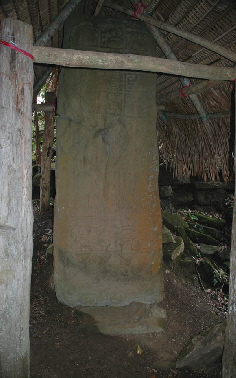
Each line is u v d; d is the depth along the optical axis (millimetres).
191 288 4191
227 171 3908
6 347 2119
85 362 2693
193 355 2693
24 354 2195
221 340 2664
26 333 2205
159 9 3131
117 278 3504
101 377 2566
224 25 2857
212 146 4023
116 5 3426
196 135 4164
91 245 3455
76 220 3434
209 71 2518
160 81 4023
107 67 2336
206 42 2857
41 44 3145
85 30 3367
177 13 3021
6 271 2066
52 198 6121
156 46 3660
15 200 2062
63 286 3439
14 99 2043
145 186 3541
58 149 3424
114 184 3480
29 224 2152
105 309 3408
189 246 4938
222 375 2479
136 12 3189
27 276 2162
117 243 3492
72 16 3357
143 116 3518
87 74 3404
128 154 3496
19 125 2062
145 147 3531
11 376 2156
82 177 3436
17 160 2061
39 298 3564
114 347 2904
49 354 2701
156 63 2396
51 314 3285
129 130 3490
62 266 3439
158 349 2953
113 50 3420
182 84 3645
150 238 3557
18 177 2066
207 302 3979
